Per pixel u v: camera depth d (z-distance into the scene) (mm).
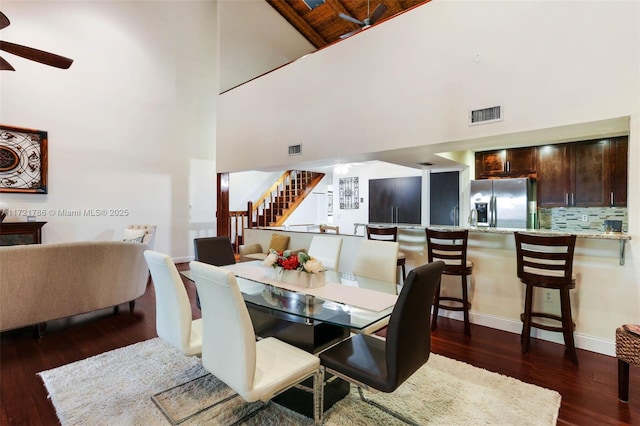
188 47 6629
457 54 3188
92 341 2961
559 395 2141
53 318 3037
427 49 3385
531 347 2889
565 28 2641
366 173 7711
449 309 3262
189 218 6738
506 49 2912
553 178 4945
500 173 5414
